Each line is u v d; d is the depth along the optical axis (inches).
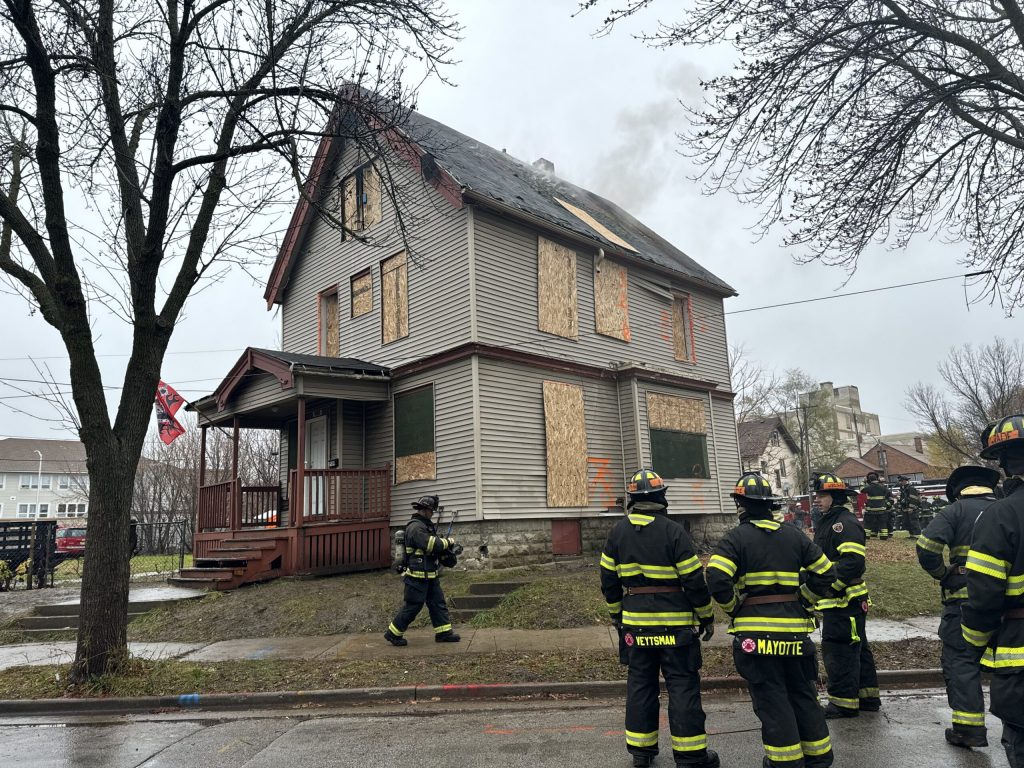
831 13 357.4
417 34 332.5
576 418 569.3
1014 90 367.2
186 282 312.3
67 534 914.7
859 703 228.8
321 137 331.0
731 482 712.4
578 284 602.2
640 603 178.2
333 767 190.7
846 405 3398.1
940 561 195.2
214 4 303.0
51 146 281.4
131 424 299.7
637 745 176.1
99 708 265.3
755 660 159.6
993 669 124.6
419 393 543.5
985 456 140.3
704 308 748.0
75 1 279.9
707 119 385.4
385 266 597.9
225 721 245.0
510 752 197.6
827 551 219.5
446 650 324.2
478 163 631.8
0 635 405.4
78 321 288.4
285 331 711.1
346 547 514.6
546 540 522.9
